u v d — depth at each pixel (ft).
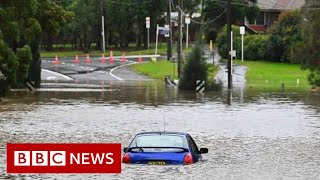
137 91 334.85
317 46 383.45
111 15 643.45
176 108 252.42
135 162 109.81
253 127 195.42
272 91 352.08
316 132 184.24
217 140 165.89
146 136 112.78
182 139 111.96
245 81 426.92
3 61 256.73
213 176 106.73
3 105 256.11
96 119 211.41
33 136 168.96
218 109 249.96
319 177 111.14
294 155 139.64
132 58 567.59
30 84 333.62
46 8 302.45
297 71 490.90
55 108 246.27
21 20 271.90
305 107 261.44
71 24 610.65
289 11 544.21
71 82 393.29
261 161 130.00
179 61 408.26
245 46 556.51
